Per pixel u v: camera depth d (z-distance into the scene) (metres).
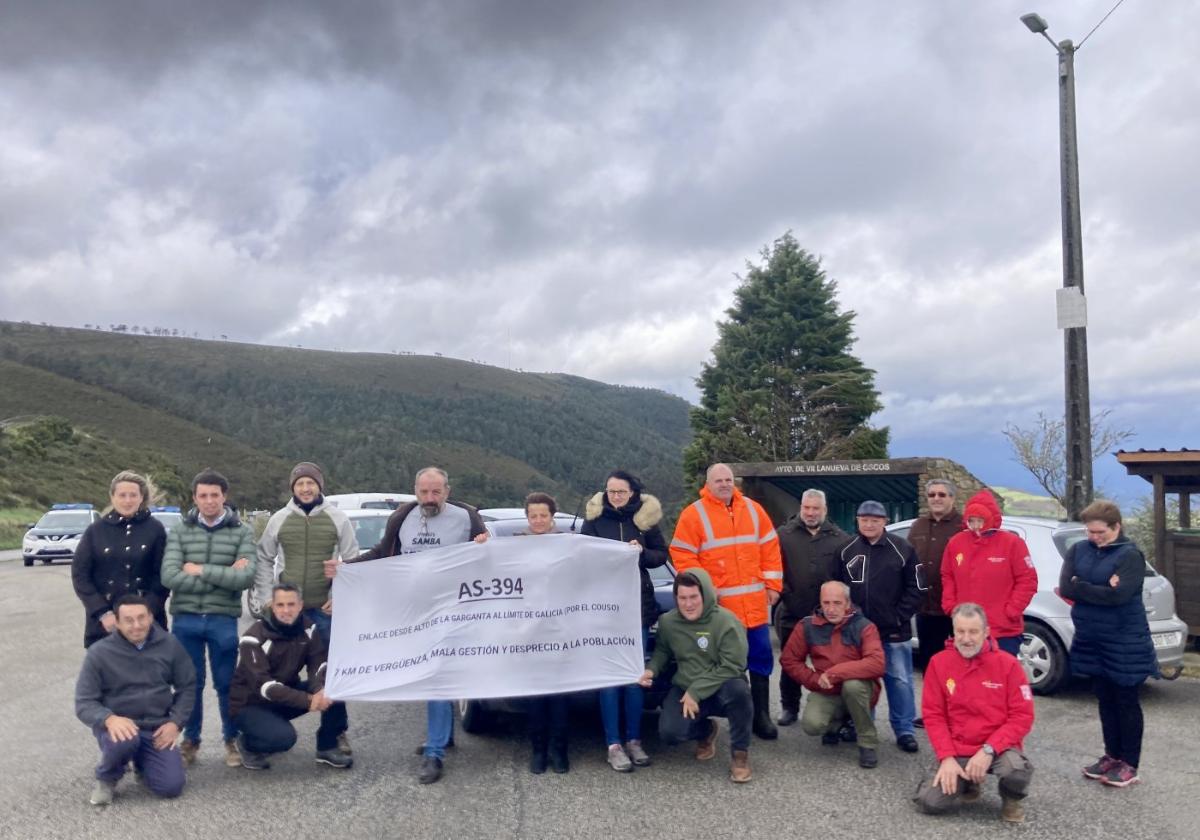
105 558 6.42
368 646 6.42
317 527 6.84
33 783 6.14
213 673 6.59
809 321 31.56
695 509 7.04
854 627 6.63
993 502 6.77
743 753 6.09
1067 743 6.97
